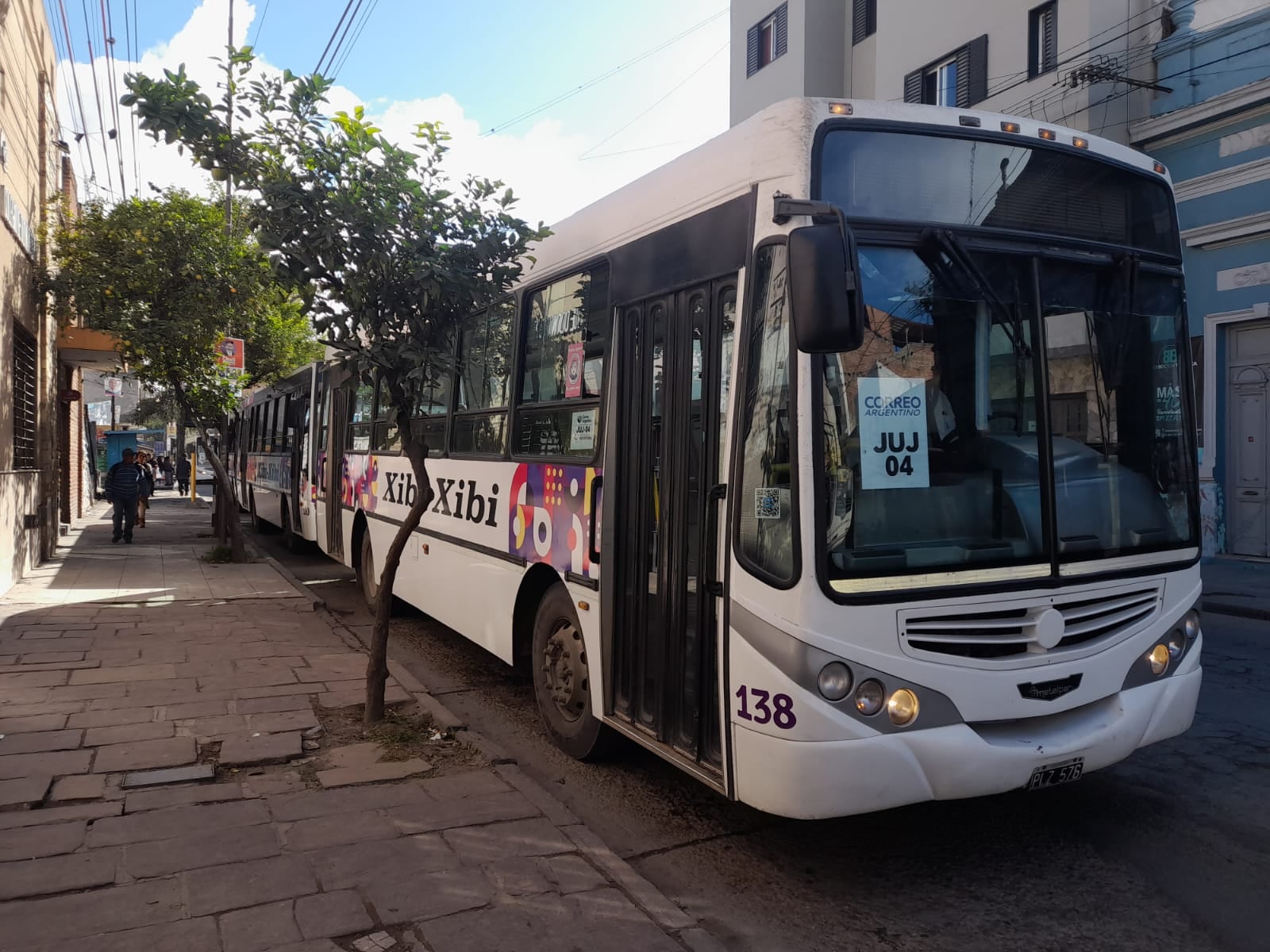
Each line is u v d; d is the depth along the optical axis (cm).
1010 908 371
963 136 390
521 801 449
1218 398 1359
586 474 519
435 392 796
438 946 319
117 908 340
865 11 2122
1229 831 443
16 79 1184
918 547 362
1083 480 401
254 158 521
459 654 836
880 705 349
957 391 376
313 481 1362
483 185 537
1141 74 1434
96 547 1616
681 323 438
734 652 373
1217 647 846
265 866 376
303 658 756
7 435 1114
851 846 432
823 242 325
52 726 560
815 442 348
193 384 1347
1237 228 1298
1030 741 372
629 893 358
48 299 1388
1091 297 413
